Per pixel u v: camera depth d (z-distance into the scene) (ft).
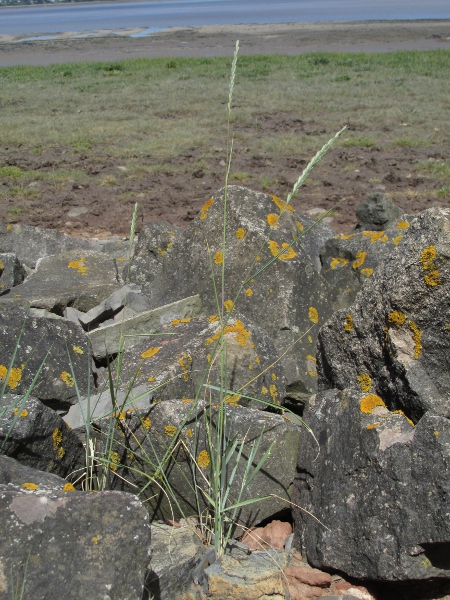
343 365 12.47
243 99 62.18
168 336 13.74
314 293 15.96
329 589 9.94
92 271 19.13
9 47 133.28
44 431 10.59
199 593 9.62
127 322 15.29
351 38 123.34
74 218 32.86
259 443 10.52
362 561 9.75
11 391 12.05
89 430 10.90
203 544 10.45
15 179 39.32
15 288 18.16
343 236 18.08
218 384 12.84
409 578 9.30
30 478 9.32
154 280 17.57
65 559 7.95
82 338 13.19
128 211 33.83
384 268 11.80
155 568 9.44
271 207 16.70
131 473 11.19
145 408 11.15
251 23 193.77
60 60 105.19
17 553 7.89
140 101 62.90
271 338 15.15
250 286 15.70
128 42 134.72
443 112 54.08
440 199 34.24
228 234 16.40
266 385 13.41
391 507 9.54
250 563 9.98
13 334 12.51
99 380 13.85
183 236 17.16
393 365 11.35
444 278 10.85
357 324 12.08
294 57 87.10
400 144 45.47
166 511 11.21
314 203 34.12
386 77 70.74
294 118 54.34
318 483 10.61
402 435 9.87
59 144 47.85
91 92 68.85
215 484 10.25
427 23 164.04
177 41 131.54
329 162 41.81
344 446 10.43
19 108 61.16
